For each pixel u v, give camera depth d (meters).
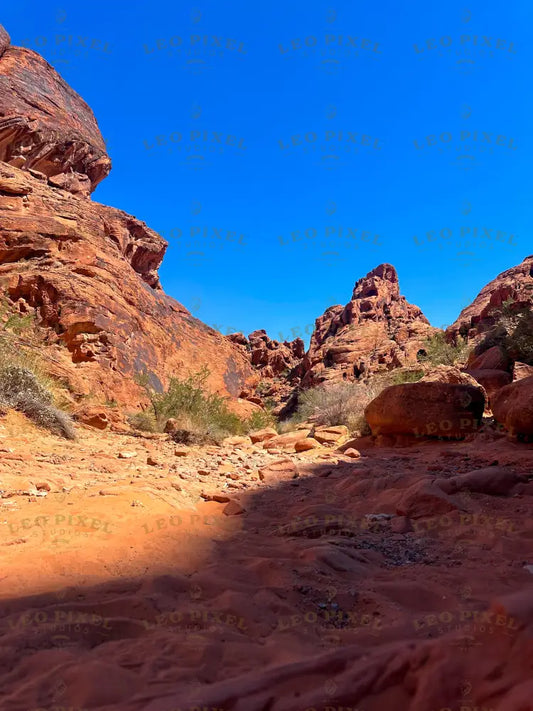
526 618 1.85
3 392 8.49
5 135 22.44
